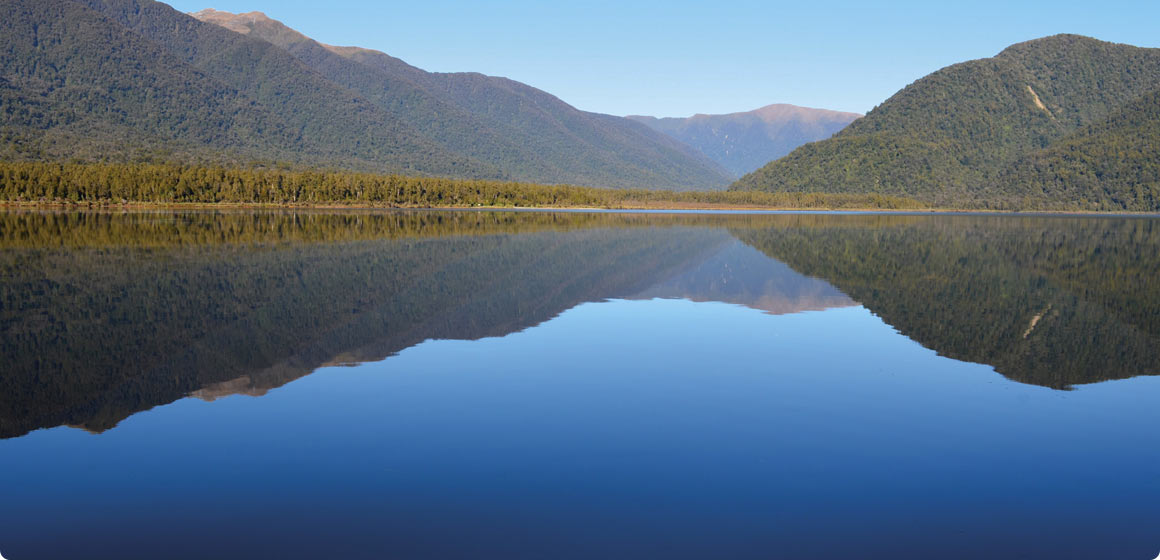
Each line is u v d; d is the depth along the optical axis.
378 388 15.86
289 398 15.07
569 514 9.93
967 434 13.27
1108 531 9.71
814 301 29.59
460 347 20.02
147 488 10.74
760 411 14.46
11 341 20.44
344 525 9.62
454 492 10.55
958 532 9.61
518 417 13.89
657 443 12.55
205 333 21.66
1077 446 12.74
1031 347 21.03
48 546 9.16
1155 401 15.45
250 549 9.04
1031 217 173.88
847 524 9.77
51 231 66.69
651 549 9.02
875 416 14.23
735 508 10.16
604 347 20.22
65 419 13.80
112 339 20.80
